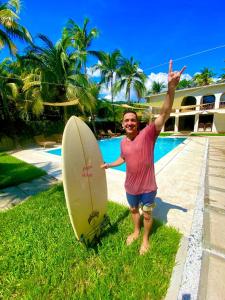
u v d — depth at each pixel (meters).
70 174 2.01
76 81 13.73
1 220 2.95
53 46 12.95
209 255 2.14
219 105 19.86
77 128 2.23
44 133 15.70
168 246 2.25
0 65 14.17
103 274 1.90
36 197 3.83
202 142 12.58
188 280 1.82
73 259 2.09
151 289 1.70
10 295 1.72
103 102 19.56
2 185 4.57
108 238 2.43
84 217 2.22
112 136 19.69
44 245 2.33
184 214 3.07
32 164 7.01
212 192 3.99
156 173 5.37
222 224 2.78
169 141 15.92
